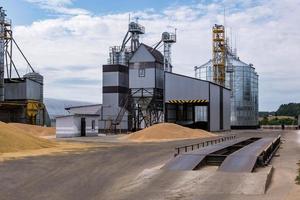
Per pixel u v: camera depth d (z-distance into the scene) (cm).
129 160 2392
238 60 10000
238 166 1831
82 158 2505
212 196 1333
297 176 1745
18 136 3212
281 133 6556
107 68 7200
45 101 10288
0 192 1427
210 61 9975
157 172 1781
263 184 1491
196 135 5244
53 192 1423
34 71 8231
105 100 7188
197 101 6462
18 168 2038
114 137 5353
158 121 6850
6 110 7462
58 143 3816
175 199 1296
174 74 6588
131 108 6856
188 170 1800
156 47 7756
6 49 7675
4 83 7488
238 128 9619
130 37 7994
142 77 6781
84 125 5669
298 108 17625
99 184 1578
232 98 9650
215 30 9431
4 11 7544
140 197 1330
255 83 10188
